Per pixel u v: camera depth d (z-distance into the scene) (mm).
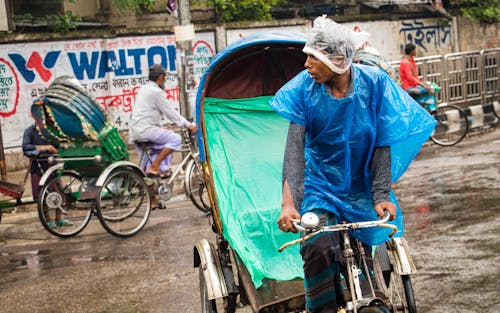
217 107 5582
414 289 6066
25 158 14062
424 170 11523
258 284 4555
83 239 9000
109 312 6180
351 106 3953
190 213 9984
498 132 15188
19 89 13992
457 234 7652
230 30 16266
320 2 19281
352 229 4047
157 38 15453
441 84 15516
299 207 3998
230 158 5371
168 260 7652
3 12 14047
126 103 15195
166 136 9609
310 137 4125
